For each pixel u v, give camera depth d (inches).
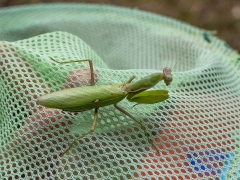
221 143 8.0
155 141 7.8
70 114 7.7
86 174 7.2
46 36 8.7
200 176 7.5
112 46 12.0
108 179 7.2
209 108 8.5
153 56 11.4
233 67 10.6
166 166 7.5
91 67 7.8
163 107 8.2
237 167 7.6
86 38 12.0
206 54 10.0
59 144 7.4
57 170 7.2
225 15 21.5
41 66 8.0
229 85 9.6
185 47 10.9
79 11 12.3
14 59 8.0
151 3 22.2
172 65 11.1
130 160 7.3
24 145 7.5
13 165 7.5
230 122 8.4
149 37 11.6
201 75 9.1
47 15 12.0
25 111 7.7
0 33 11.4
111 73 8.4
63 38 8.8
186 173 7.4
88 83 8.0
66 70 8.0
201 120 8.2
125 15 12.2
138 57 11.5
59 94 7.3
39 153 7.4
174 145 7.8
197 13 21.7
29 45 8.5
